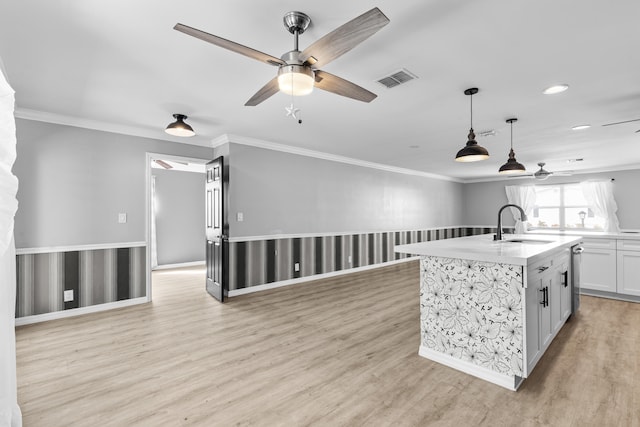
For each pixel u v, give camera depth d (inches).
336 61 89.2
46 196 135.5
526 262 76.9
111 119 143.0
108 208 151.1
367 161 251.1
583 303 160.4
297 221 206.2
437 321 96.6
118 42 79.1
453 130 159.6
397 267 265.1
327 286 196.2
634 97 115.0
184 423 68.7
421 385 83.6
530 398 77.8
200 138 179.0
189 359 98.5
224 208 166.7
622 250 164.2
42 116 133.1
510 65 91.3
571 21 70.4
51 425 68.0
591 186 274.7
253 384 84.2
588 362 96.7
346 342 111.3
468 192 365.7
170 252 281.3
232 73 96.9
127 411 72.7
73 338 115.0
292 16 67.4
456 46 81.2
